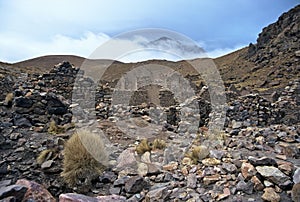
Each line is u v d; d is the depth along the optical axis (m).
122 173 6.35
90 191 5.78
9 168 6.44
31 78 16.73
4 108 10.80
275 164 5.72
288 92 20.88
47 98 11.45
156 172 6.31
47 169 6.32
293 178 5.21
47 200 4.60
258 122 12.81
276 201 4.69
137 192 5.55
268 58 67.94
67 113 11.79
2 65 37.31
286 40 71.50
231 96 16.33
